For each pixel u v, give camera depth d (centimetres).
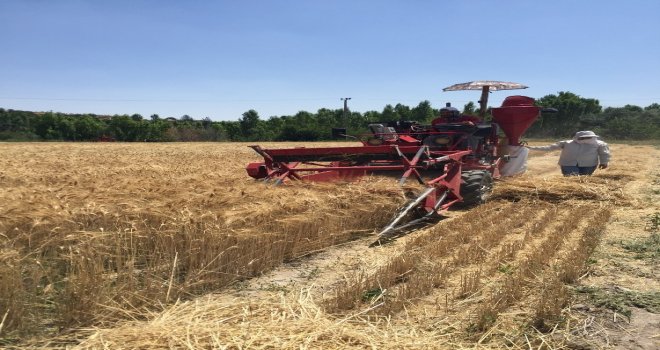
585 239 585
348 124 5444
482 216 741
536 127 5103
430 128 1051
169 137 5428
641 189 1076
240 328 316
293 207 548
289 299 387
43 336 329
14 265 336
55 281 363
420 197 653
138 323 340
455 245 570
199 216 458
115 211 446
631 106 5784
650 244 571
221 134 5553
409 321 360
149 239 434
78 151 2756
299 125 5494
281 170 793
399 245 595
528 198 914
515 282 424
